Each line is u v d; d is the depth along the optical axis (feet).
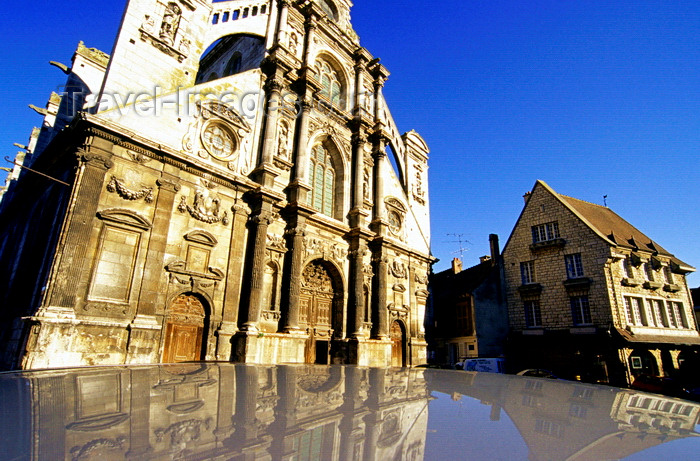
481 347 103.40
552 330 99.30
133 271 50.62
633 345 86.28
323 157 90.27
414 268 101.14
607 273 92.12
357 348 76.69
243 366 13.30
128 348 47.88
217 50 105.09
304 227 73.92
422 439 5.31
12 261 66.08
